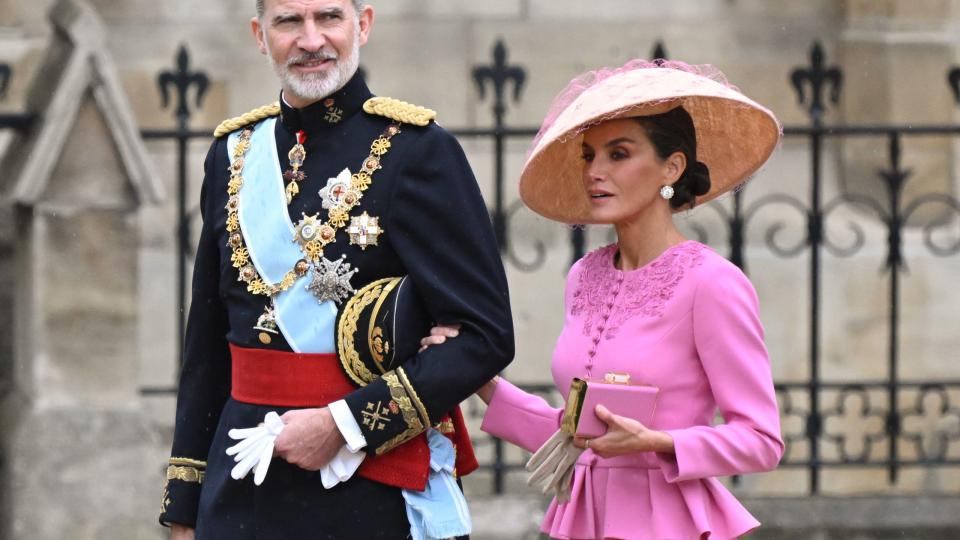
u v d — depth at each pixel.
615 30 32.00
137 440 23.23
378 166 13.81
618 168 13.63
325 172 13.93
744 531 13.62
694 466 13.08
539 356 29.52
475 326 13.52
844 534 23.55
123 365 23.36
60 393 23.19
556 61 31.84
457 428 14.61
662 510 13.47
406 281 13.74
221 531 13.96
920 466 24.38
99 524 22.95
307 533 13.68
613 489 13.68
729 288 13.29
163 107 24.05
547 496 23.77
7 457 23.50
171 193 30.84
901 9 31.47
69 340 23.19
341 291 13.70
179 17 31.36
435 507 13.88
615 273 13.96
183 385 14.88
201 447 14.80
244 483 13.91
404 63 31.56
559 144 14.54
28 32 30.88
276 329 13.80
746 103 13.71
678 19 32.09
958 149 31.56
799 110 32.28
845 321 30.16
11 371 25.05
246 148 14.39
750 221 31.19
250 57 31.50
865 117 31.95
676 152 13.73
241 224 14.05
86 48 22.92
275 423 13.34
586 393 13.12
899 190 24.75
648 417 13.16
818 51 24.31
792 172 32.03
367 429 13.40
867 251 30.39
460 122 31.69
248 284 13.94
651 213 13.84
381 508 13.75
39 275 23.06
